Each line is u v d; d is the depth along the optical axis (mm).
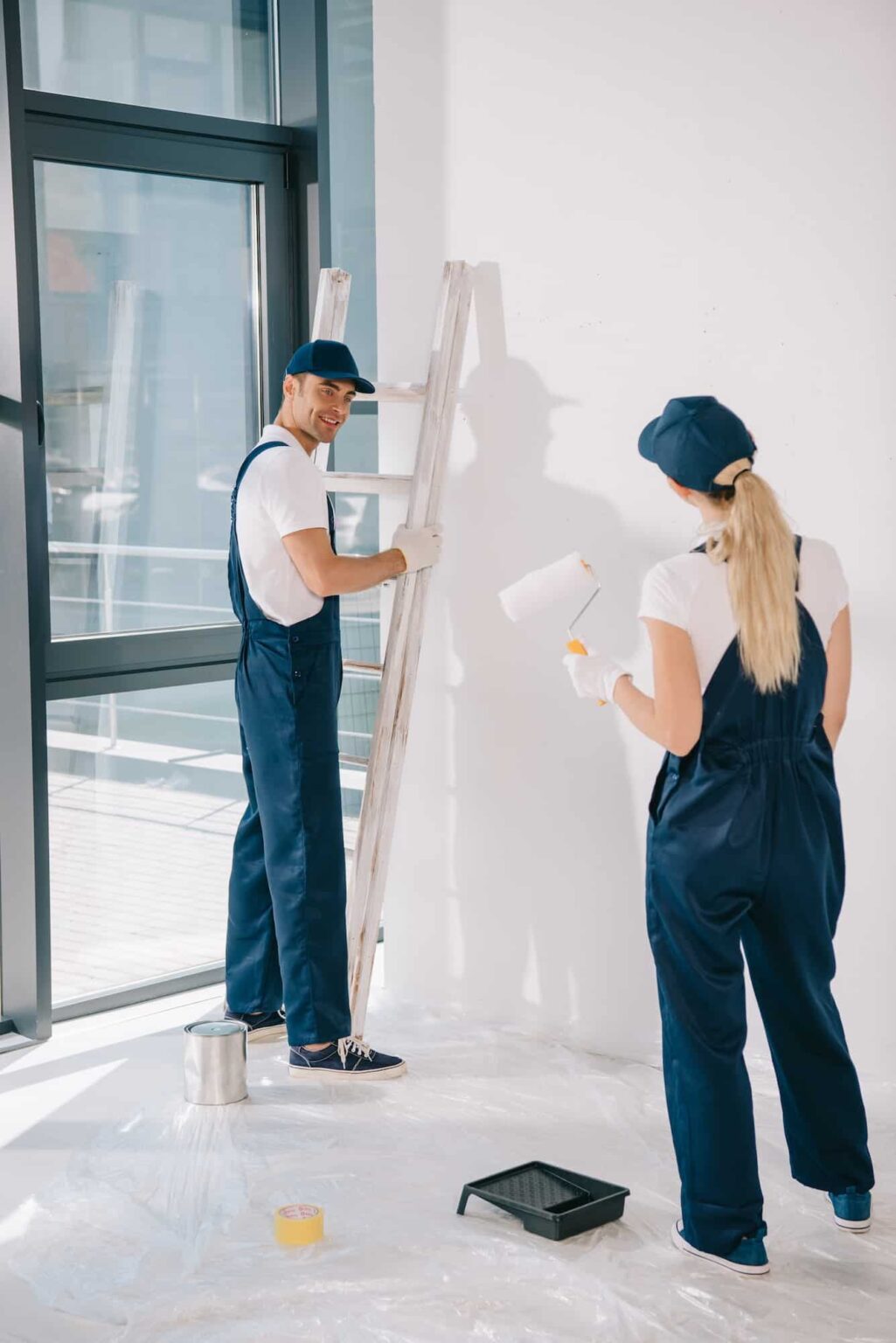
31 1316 2180
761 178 2992
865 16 2838
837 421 2961
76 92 3592
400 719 3355
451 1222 2479
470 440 3473
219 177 3896
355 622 4543
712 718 2234
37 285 3475
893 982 3006
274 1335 2107
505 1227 2459
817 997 2344
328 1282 2252
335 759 3213
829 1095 2385
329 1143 2836
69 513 3652
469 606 3520
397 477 3354
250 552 3129
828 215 2924
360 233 4461
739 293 3047
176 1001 3842
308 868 3178
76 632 3693
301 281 4102
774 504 2236
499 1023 3559
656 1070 3246
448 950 3641
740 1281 2254
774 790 2242
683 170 3088
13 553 3434
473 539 3496
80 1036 3553
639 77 3123
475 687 3529
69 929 3744
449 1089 3125
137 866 3873
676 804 2268
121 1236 2432
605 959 3369
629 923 3322
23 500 3404
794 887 2254
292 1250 2365
